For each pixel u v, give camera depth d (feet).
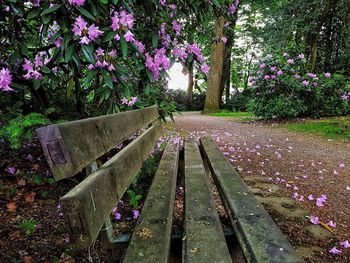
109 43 5.96
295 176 11.03
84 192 2.37
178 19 8.23
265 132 23.77
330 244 5.71
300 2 35.01
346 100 29.84
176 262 3.78
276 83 30.45
